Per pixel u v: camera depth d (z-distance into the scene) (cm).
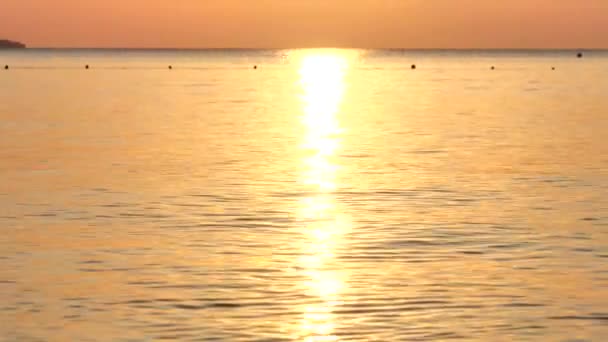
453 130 16188
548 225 8000
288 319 5425
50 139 14425
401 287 6078
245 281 6219
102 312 5541
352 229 7838
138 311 5566
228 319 5425
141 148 13375
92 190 9688
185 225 7988
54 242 7331
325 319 5428
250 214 8469
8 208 8719
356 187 9931
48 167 11331
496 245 7269
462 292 5966
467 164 11700
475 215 8412
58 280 6222
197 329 5247
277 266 6619
